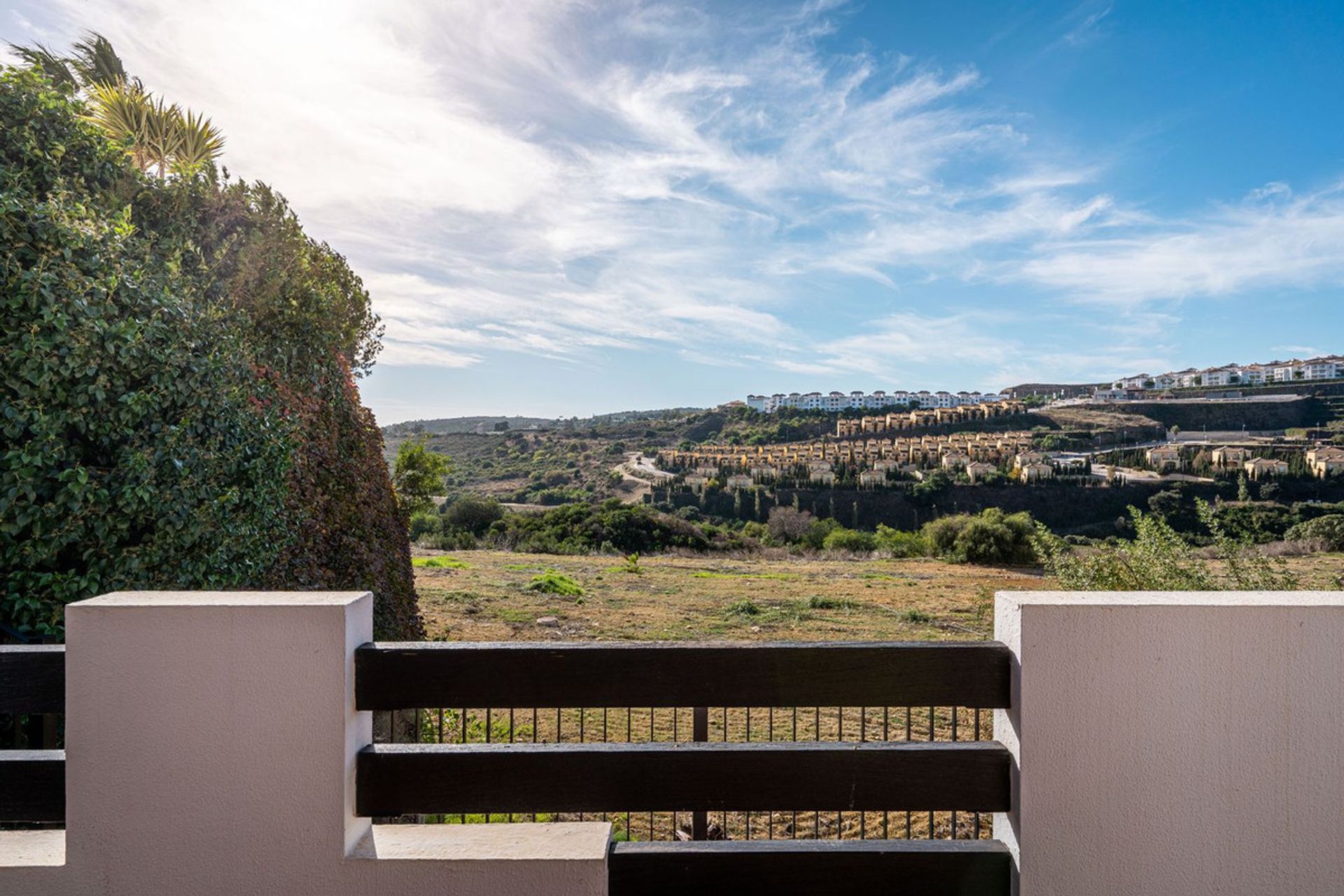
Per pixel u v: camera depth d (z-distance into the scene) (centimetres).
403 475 1361
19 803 145
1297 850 132
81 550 323
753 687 141
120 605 132
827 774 142
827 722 629
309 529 519
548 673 141
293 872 132
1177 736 132
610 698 141
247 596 142
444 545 2578
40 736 296
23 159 348
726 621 1138
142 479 335
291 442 469
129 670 131
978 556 2280
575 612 1163
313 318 530
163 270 380
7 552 296
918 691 141
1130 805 133
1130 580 588
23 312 301
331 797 132
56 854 140
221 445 394
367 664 138
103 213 363
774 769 142
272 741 131
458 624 1030
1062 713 133
